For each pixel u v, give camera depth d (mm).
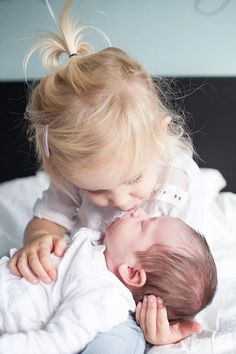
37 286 646
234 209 1037
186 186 755
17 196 1076
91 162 614
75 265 646
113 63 656
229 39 1102
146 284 663
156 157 664
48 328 600
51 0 1094
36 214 829
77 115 622
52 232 804
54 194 815
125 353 608
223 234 970
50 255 672
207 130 1148
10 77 1165
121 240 675
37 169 1161
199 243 677
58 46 695
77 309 601
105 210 768
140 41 1117
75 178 637
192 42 1112
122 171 623
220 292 778
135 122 624
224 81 1120
